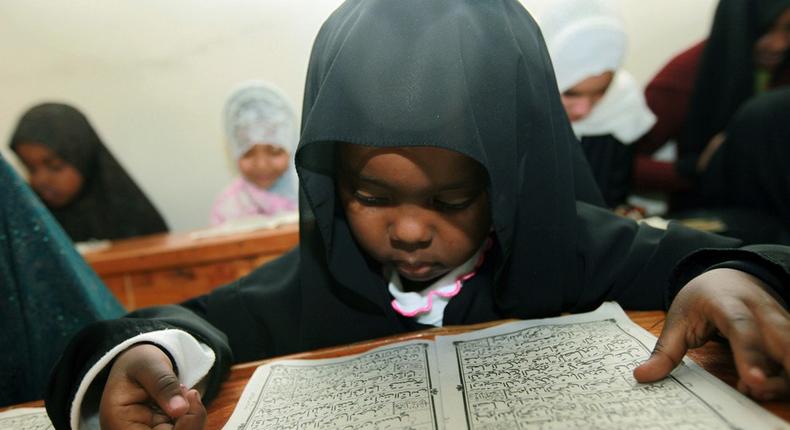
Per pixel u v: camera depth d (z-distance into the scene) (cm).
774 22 166
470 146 48
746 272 44
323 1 210
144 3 207
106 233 214
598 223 67
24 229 63
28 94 216
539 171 59
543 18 160
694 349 45
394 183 51
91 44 211
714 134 184
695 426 35
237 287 75
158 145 228
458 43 52
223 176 234
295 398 49
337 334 68
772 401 36
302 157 56
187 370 49
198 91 222
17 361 64
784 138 140
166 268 143
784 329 37
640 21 204
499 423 39
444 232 54
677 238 63
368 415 43
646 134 190
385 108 49
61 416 47
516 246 61
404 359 52
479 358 50
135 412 43
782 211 142
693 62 188
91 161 212
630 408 38
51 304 64
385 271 69
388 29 52
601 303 64
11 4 202
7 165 63
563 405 40
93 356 47
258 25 212
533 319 58
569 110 159
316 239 65
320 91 53
